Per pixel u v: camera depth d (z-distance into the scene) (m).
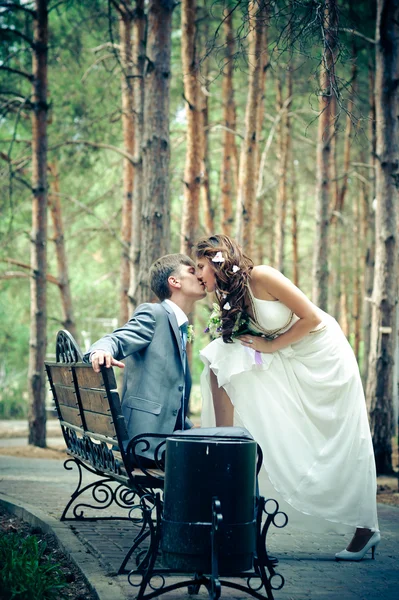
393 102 9.73
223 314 4.59
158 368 4.32
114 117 16.72
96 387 4.10
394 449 13.85
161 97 9.23
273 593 3.71
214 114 23.14
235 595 3.63
